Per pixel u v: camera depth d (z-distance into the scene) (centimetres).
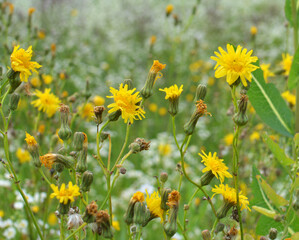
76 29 1118
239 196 188
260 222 239
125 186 493
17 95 194
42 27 1035
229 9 1378
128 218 173
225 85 582
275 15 1283
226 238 184
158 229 378
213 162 185
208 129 624
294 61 252
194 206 395
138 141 183
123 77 819
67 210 164
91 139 550
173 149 565
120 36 1107
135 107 179
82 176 179
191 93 742
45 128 383
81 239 184
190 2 1399
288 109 269
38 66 192
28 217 298
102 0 1409
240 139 350
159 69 201
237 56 175
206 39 1066
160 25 1172
